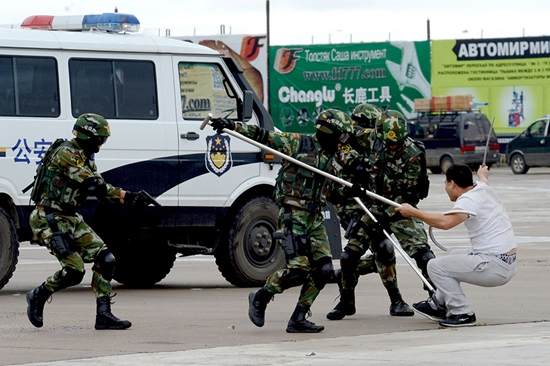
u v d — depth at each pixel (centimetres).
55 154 1825
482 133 9075
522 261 3122
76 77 2483
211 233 2675
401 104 11619
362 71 11688
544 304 2188
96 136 1820
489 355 1493
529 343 1612
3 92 2395
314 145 1761
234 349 1608
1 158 2377
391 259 2028
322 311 2156
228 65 2734
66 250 1823
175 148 2570
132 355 1556
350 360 1477
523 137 8794
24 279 2894
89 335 1797
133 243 2642
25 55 2425
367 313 2109
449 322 1845
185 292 2588
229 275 2678
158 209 2547
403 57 11575
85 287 2700
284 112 11862
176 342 1705
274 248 2722
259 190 2717
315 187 1767
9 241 2411
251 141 1738
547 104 11244
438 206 5616
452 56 11462
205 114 2644
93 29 2661
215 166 2619
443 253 3475
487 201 1825
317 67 11775
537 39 11231
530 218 4797
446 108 9344
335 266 3105
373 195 1834
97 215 2478
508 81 11325
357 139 1995
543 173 8969
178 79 2603
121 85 2533
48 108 2445
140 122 2534
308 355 1534
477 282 1827
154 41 2595
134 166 2514
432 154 9194
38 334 1812
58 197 1825
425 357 1489
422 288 2538
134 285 2780
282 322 1966
